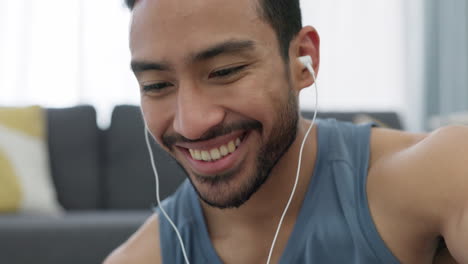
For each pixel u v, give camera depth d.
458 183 0.62
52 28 2.84
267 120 0.64
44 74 2.82
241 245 0.78
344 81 3.15
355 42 3.15
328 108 3.13
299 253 0.72
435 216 0.64
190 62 0.60
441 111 3.08
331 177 0.75
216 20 0.59
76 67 2.84
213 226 0.82
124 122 2.12
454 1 3.07
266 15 0.63
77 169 2.06
